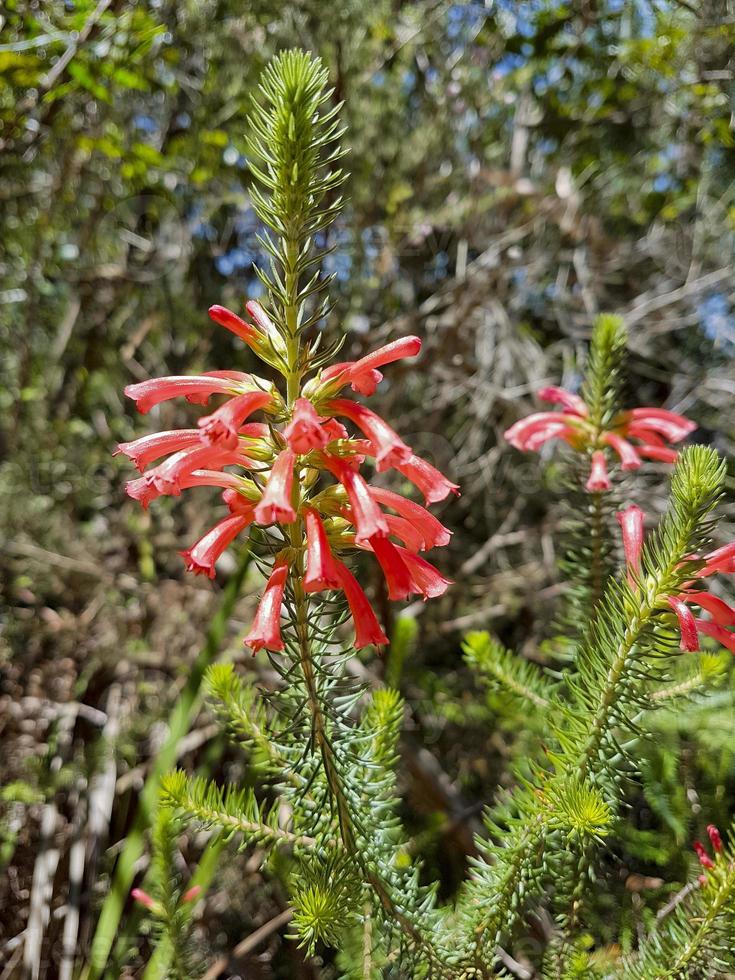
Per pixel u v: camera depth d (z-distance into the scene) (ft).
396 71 1.39
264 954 0.86
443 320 1.41
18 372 1.34
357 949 0.61
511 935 0.60
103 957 0.74
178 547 1.35
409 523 0.52
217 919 0.91
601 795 0.55
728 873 0.53
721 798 0.81
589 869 0.60
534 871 0.55
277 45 1.27
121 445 0.52
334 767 0.55
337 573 0.50
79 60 0.98
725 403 1.54
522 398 1.52
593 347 0.81
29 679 1.18
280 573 0.50
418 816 1.03
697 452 0.50
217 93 1.30
